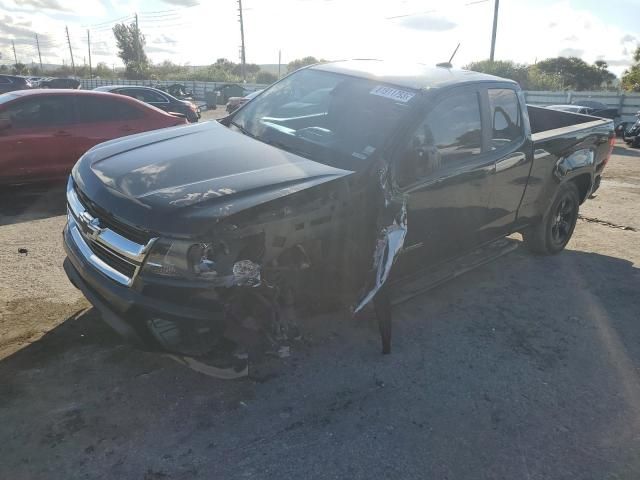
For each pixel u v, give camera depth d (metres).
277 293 3.02
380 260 3.22
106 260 2.98
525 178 4.72
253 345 3.07
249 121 4.24
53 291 4.29
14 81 25.89
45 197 7.16
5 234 5.62
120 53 77.06
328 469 2.61
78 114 7.41
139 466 2.56
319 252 3.11
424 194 3.65
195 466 2.58
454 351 3.76
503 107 4.46
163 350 2.84
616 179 10.50
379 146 3.46
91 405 2.96
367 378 3.37
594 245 6.27
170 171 3.14
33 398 2.97
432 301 4.55
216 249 2.67
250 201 2.80
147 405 2.99
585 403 3.26
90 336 3.63
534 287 4.94
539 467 2.71
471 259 4.60
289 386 3.24
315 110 4.04
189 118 17.17
